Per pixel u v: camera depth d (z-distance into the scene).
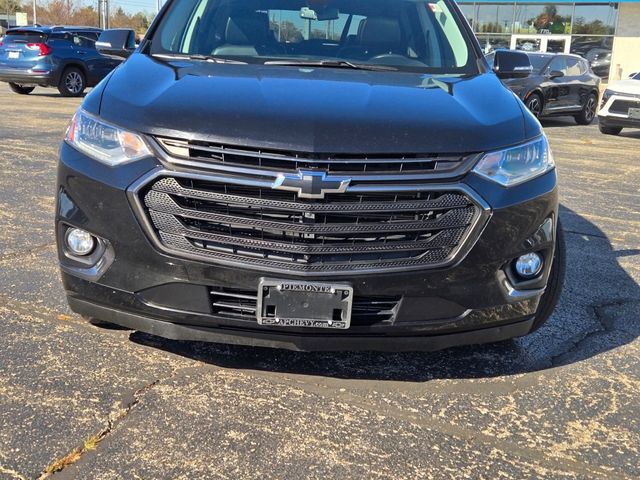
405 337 2.74
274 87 2.91
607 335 3.64
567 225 6.05
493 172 2.70
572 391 3.04
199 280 2.62
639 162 10.13
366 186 2.54
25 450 2.40
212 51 3.65
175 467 2.37
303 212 2.54
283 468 2.39
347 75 3.28
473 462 2.49
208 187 2.57
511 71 4.17
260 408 2.76
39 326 3.36
